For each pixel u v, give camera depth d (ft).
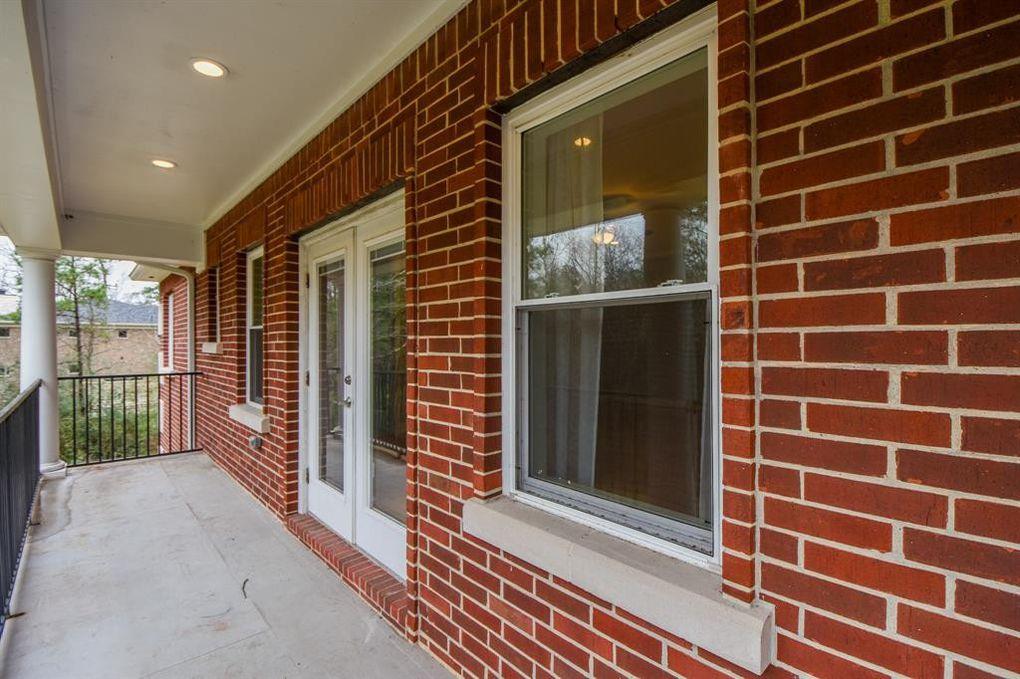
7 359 42.14
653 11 4.46
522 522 5.58
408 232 7.54
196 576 9.49
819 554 3.55
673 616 4.16
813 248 3.57
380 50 7.96
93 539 11.15
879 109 3.31
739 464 3.86
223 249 16.71
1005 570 2.88
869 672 3.35
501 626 6.04
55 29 7.22
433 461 7.13
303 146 10.93
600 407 5.46
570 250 5.82
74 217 17.02
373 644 7.48
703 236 4.58
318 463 11.82
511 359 6.33
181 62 8.20
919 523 3.17
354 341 10.28
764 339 3.79
